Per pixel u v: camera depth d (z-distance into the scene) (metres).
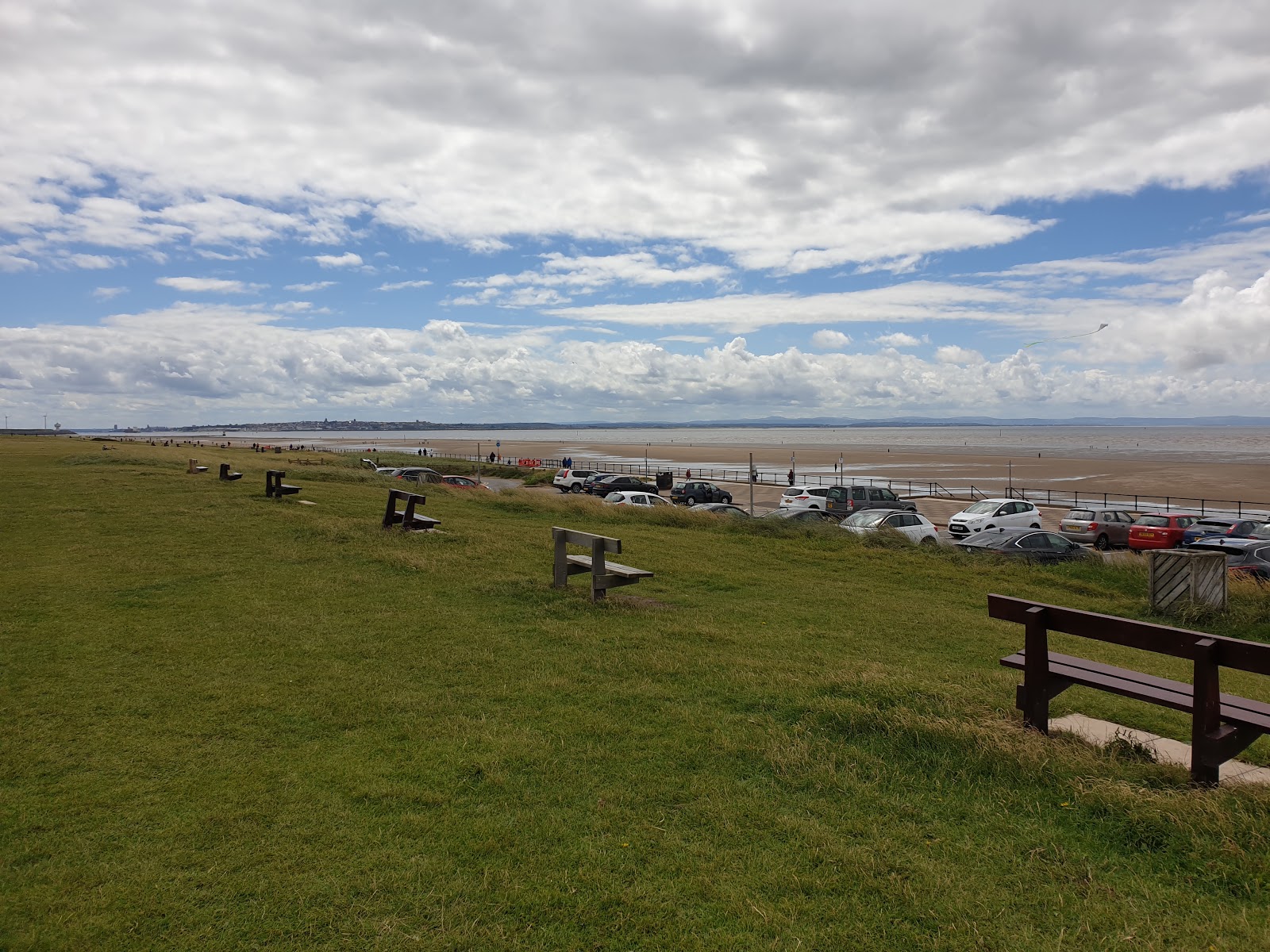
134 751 4.97
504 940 3.25
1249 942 3.22
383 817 4.23
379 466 60.06
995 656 8.49
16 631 7.58
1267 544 18.86
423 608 9.05
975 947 3.23
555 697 6.18
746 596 11.23
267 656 7.04
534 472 62.94
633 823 4.23
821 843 4.02
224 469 23.05
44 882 3.58
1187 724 6.28
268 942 3.22
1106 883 3.67
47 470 26.66
